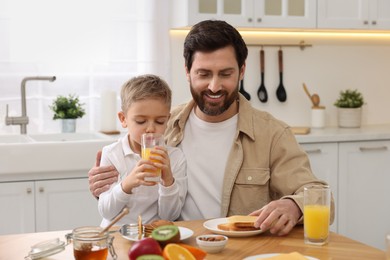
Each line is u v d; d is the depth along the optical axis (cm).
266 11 366
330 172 359
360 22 385
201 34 185
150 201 190
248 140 202
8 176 290
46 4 353
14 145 288
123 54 368
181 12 356
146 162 167
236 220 162
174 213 188
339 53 417
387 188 374
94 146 300
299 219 168
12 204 292
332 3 378
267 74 402
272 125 204
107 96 353
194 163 205
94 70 364
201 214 202
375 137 366
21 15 349
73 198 301
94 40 363
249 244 153
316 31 407
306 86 411
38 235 163
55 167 295
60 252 146
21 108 346
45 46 354
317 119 399
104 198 182
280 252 146
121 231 160
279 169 198
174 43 384
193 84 191
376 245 374
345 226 366
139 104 188
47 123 358
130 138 200
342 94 409
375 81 427
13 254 145
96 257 133
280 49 402
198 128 208
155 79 195
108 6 364
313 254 143
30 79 334
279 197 202
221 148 205
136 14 368
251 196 199
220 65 184
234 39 187
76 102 350
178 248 124
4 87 348
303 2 373
